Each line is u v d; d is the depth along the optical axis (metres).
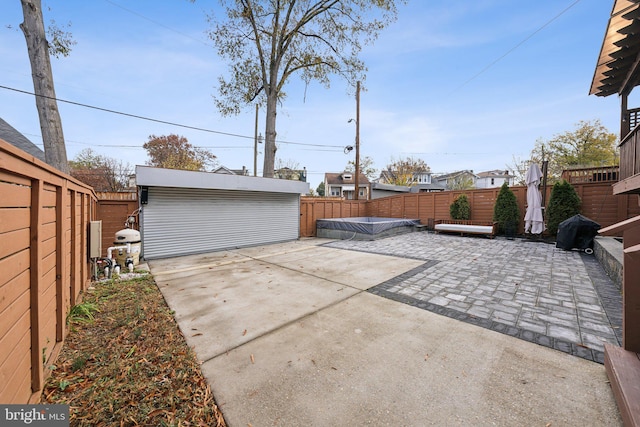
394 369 2.02
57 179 2.11
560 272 4.79
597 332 2.55
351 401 1.69
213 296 3.75
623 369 1.68
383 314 3.06
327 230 10.89
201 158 27.50
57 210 2.24
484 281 4.30
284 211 9.72
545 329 2.63
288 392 1.78
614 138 18.67
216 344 2.42
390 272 4.96
